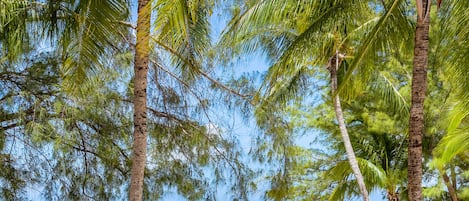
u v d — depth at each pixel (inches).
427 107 482.6
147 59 261.3
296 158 413.1
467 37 267.6
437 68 441.7
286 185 390.9
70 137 323.9
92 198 349.1
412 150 225.9
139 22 231.9
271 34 380.5
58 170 334.6
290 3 252.2
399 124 501.4
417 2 210.5
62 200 338.0
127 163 358.9
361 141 539.2
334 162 577.6
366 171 468.4
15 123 326.3
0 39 288.7
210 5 305.9
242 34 278.4
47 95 331.0
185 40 275.9
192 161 378.6
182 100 373.1
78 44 256.2
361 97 532.4
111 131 350.3
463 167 533.6
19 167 330.6
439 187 516.4
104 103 338.6
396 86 508.4
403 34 254.1
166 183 372.8
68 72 278.4
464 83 298.8
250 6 246.1
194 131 377.4
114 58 331.0
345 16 281.1
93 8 245.4
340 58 422.6
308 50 295.1
